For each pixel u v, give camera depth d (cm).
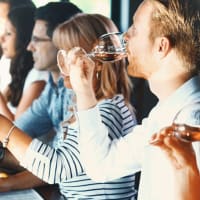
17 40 256
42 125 258
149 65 118
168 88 116
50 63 254
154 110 123
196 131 89
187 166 91
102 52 146
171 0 114
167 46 113
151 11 116
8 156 206
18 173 200
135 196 180
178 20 112
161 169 111
